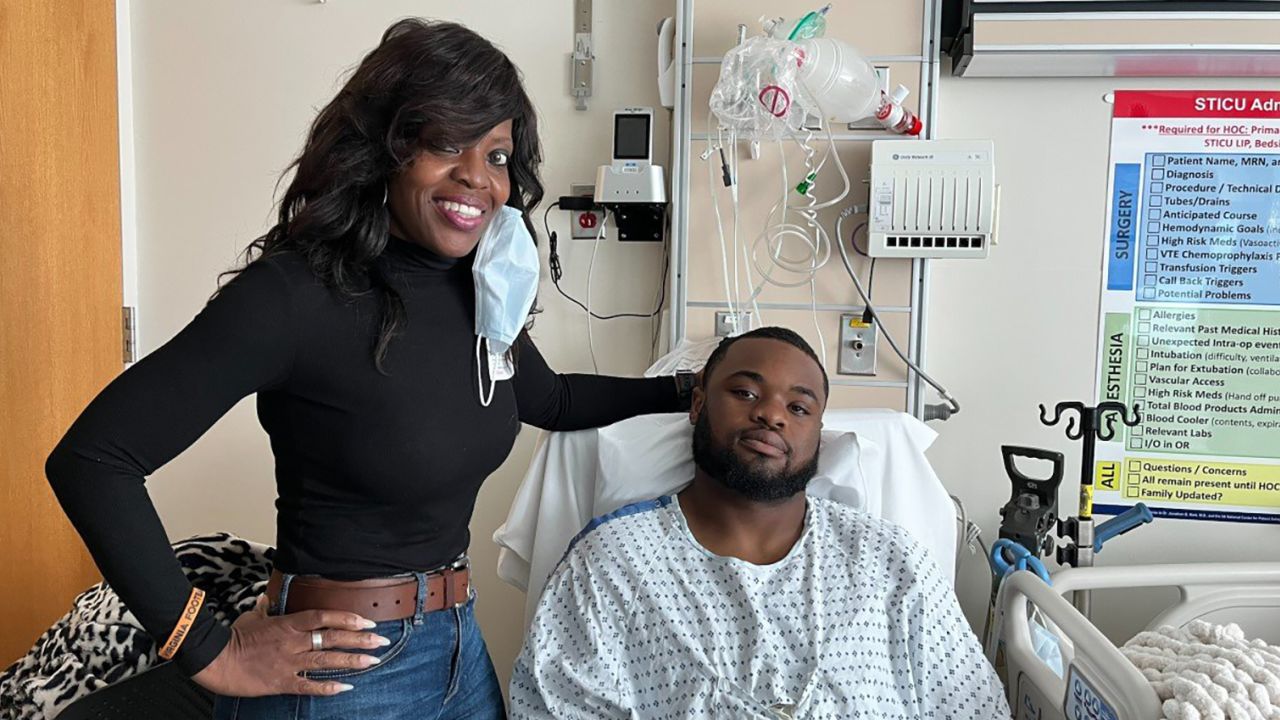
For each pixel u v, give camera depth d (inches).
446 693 45.8
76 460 35.9
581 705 50.6
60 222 80.7
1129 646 58.9
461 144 41.1
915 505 64.1
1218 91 77.7
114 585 37.4
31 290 77.5
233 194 89.3
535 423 60.0
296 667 40.6
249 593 63.4
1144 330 80.3
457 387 43.9
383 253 42.9
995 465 82.9
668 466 60.1
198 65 88.4
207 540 66.4
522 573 66.2
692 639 51.1
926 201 72.9
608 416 61.8
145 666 58.9
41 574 79.8
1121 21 71.4
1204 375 79.9
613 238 85.0
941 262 82.2
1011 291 81.5
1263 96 77.1
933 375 83.1
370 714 42.8
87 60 83.5
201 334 37.3
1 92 73.6
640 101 84.0
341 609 41.9
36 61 77.4
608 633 52.0
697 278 78.7
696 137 77.7
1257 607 62.9
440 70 40.3
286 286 39.1
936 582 53.6
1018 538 70.6
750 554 55.3
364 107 40.8
